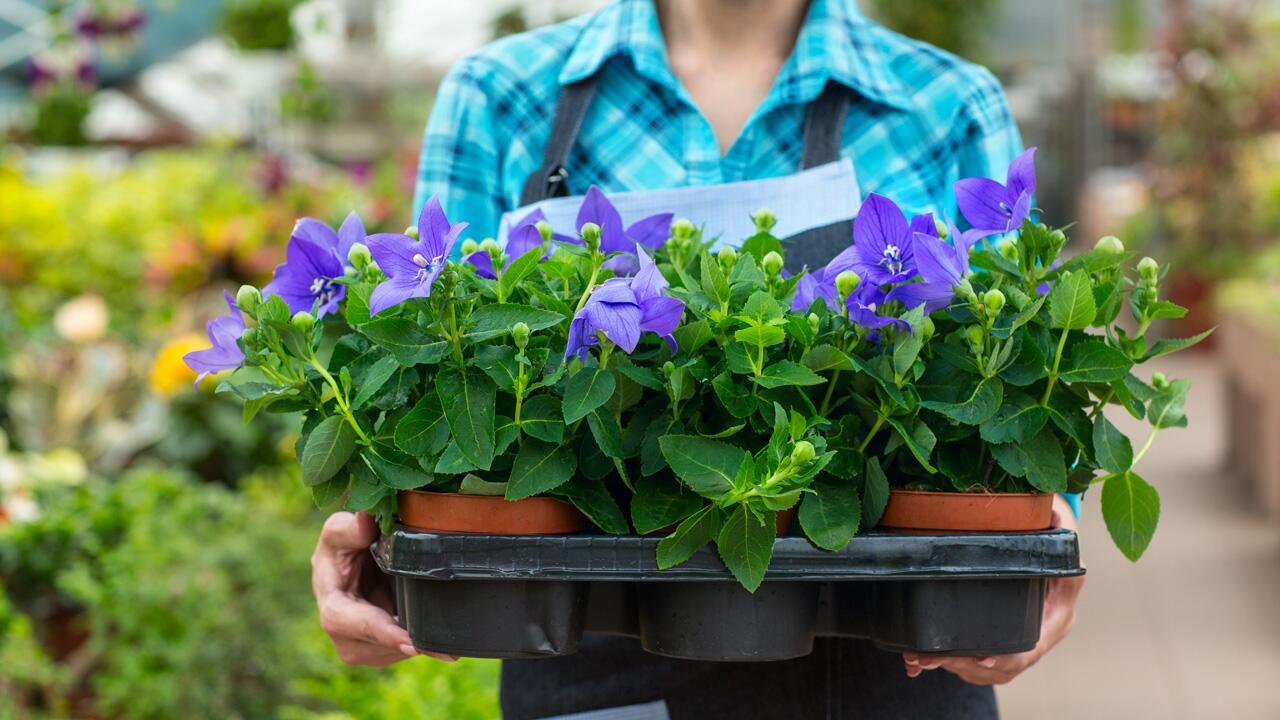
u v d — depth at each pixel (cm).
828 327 112
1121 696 396
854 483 112
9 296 545
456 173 155
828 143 147
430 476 108
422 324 106
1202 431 846
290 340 108
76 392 429
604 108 153
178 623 276
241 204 662
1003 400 111
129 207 643
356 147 775
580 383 103
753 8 153
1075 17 1312
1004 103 155
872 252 110
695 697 146
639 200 139
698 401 110
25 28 870
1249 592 504
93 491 332
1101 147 1611
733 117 153
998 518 113
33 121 717
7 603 282
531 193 150
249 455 403
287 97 650
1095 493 633
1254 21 1177
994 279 115
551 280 115
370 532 128
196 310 471
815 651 143
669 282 116
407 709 227
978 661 121
